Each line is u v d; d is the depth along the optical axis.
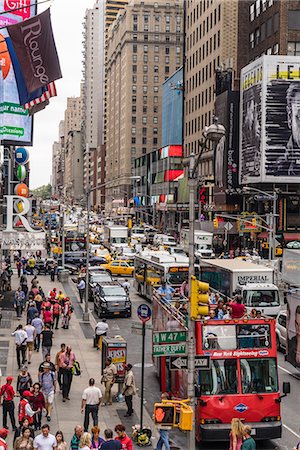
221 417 16.86
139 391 22.73
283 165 73.00
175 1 194.62
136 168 176.50
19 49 20.91
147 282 44.50
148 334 33.41
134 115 195.25
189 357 15.30
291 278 27.02
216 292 33.84
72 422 18.61
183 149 119.75
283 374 25.11
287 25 79.31
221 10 92.88
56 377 22.73
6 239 32.69
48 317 29.56
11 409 17.28
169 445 16.81
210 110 100.25
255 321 17.50
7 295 44.75
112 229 84.50
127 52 193.88
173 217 125.12
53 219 140.50
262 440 17.86
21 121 41.12
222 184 84.44
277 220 75.62
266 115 72.69
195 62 110.75
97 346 28.73
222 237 85.44
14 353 27.12
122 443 13.85
